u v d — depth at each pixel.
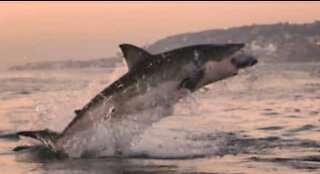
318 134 28.66
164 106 26.19
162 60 26.06
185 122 33.56
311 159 21.38
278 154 22.64
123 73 27.27
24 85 93.75
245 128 31.38
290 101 51.44
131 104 25.66
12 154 24.16
